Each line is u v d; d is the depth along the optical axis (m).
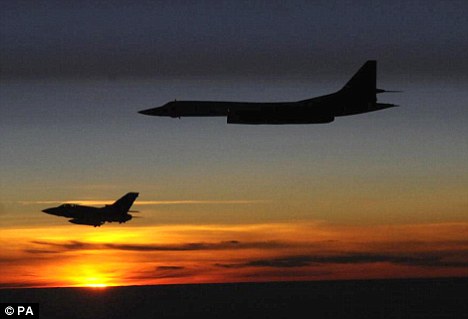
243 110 147.50
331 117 149.25
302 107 147.62
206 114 148.38
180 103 148.75
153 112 149.50
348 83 150.00
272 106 147.25
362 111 150.50
